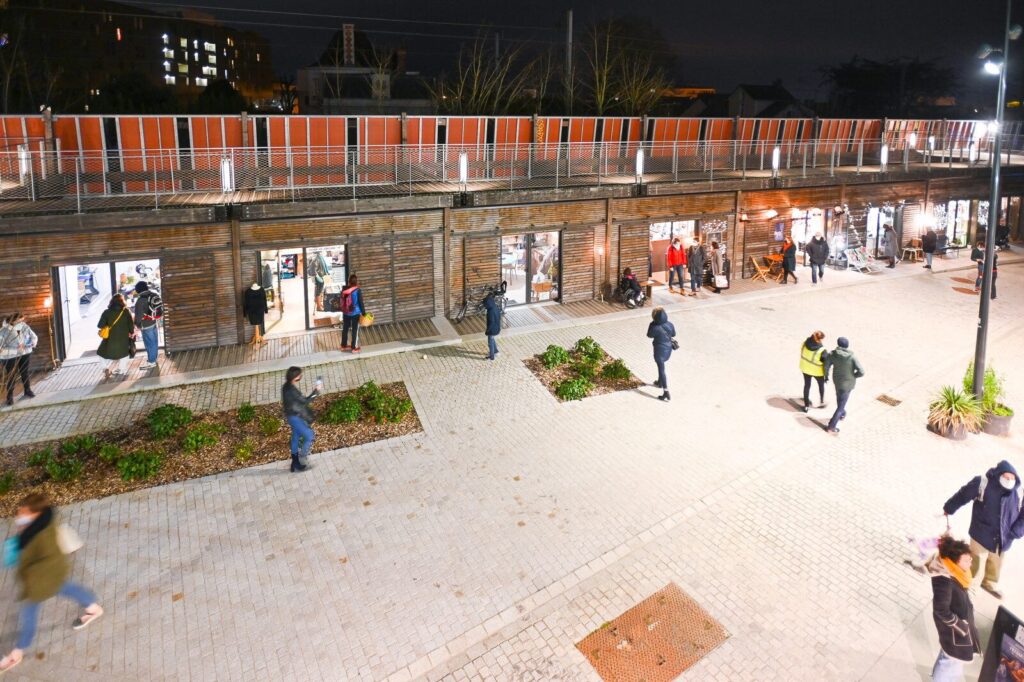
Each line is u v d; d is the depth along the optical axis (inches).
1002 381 550.9
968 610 248.4
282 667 280.1
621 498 406.0
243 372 581.0
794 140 1068.5
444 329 694.5
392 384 567.5
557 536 368.5
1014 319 768.9
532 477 428.5
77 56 2780.5
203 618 306.3
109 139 647.1
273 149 687.7
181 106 1268.5
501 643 294.5
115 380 558.9
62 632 296.8
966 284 919.7
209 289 623.8
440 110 1113.4
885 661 283.7
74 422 494.0
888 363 632.4
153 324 584.4
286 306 669.3
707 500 404.2
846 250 976.9
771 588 328.5
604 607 315.9
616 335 694.5
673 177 874.8
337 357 617.6
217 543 359.9
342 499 402.0
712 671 279.1
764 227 927.7
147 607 312.8
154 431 468.8
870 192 1014.4
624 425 500.7
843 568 343.3
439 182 784.3
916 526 379.6
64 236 563.2
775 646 292.2
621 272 823.7
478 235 728.3
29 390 520.4
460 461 447.2
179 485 414.9
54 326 577.0
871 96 2119.8
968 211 1142.3
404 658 285.6
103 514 384.5
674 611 313.1
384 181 755.4
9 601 315.6
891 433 496.4
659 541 364.8
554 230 772.0
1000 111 477.1
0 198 590.2
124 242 583.8
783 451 465.7
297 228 646.5
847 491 417.1
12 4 1514.5
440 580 333.1
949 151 1204.5
